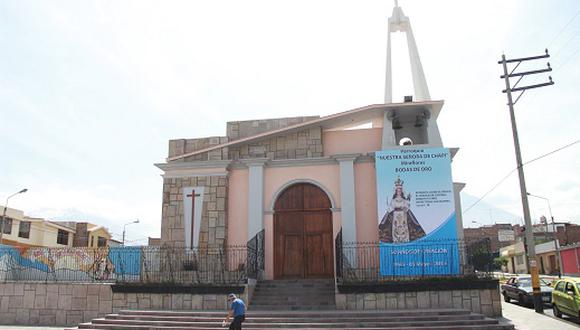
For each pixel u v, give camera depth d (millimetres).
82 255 20844
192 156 21969
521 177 20359
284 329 14438
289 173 20812
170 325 15570
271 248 20156
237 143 21250
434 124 19828
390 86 22359
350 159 20047
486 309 16141
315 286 18297
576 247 45719
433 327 14117
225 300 17250
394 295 16484
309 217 20391
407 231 18359
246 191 21016
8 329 17406
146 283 18156
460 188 19750
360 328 14203
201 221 20719
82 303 18719
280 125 22000
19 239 43938
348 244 19172
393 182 18906
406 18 23234
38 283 19375
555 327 15062
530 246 19672
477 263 17297
